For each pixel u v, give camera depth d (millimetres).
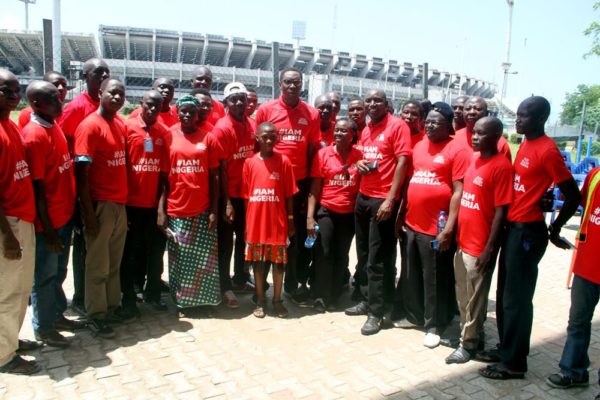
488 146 3676
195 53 49188
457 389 3525
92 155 3988
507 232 3650
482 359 3947
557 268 6992
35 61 34562
